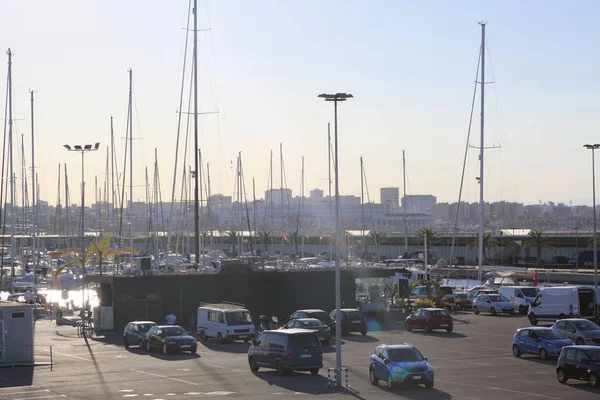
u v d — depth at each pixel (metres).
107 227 144.62
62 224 180.12
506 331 55.66
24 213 128.00
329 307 64.44
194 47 73.19
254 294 62.66
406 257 130.88
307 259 124.69
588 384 32.59
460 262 146.50
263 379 35.19
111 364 41.44
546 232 150.25
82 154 62.56
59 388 33.56
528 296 70.06
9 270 121.81
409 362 31.94
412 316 57.16
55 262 139.25
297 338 36.31
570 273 102.31
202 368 39.25
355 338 52.47
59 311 68.62
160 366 40.25
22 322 41.78
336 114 36.19
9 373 38.50
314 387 32.69
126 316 59.38
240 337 50.62
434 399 29.36
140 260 66.25
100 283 60.91
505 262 142.12
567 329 44.81
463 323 62.06
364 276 65.75
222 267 63.22
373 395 30.48
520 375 35.47
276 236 174.88
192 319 59.16
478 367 38.22
